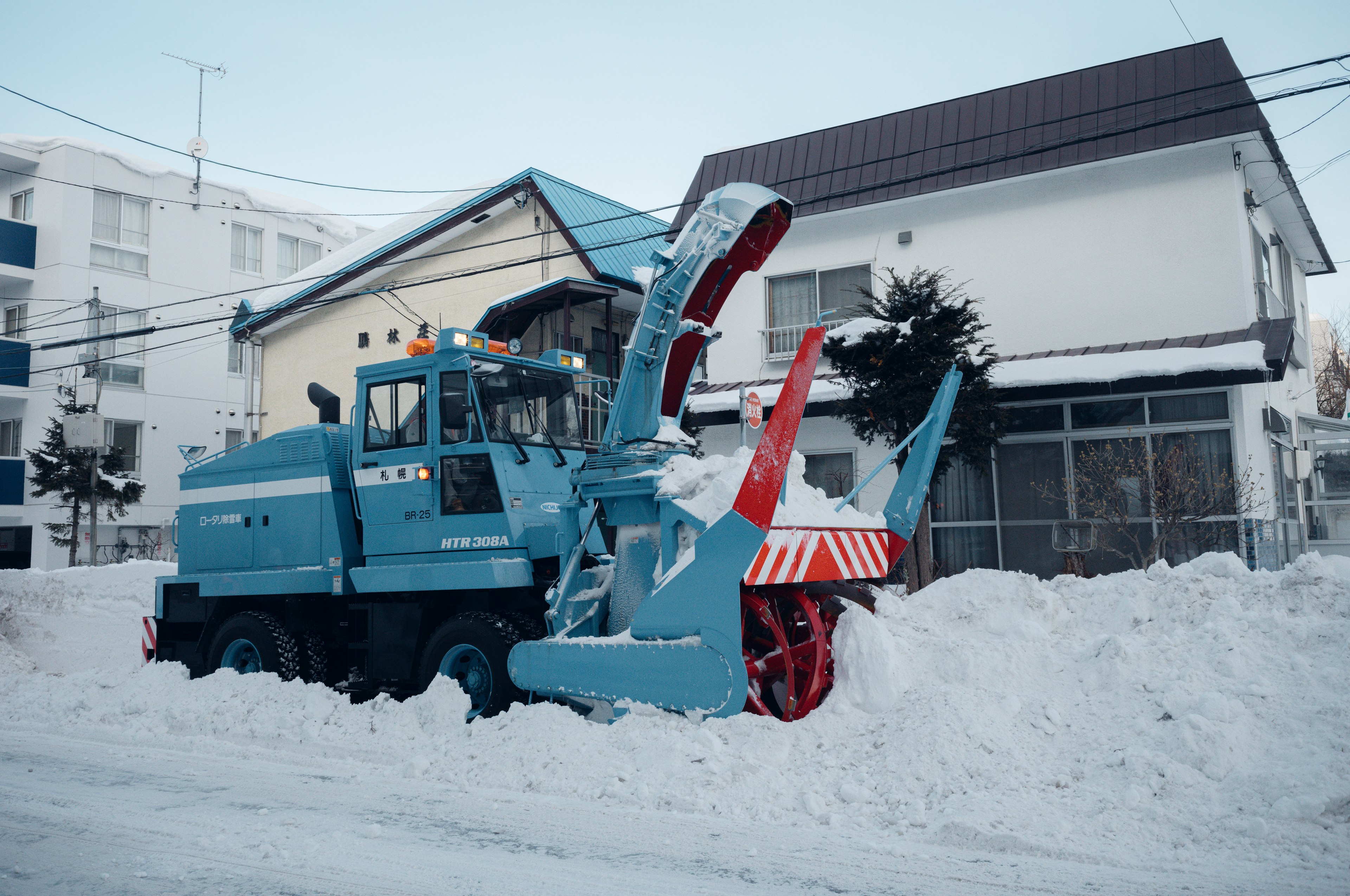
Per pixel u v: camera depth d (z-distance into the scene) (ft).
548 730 20.88
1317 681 17.58
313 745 24.02
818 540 22.72
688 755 18.88
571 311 70.85
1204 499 42.16
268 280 119.75
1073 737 17.93
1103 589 22.95
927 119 56.24
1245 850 13.88
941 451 43.32
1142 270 49.52
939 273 51.39
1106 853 14.10
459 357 26.12
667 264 24.45
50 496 98.89
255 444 31.37
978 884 13.17
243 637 29.86
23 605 60.03
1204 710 17.10
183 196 112.27
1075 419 47.96
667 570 22.00
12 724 28.30
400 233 83.46
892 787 17.08
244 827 17.12
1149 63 50.47
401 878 14.24
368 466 27.55
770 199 23.50
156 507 107.14
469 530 25.68
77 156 103.40
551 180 71.41
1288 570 21.01
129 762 22.94
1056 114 52.08
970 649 20.77
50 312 102.01
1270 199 54.65
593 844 15.62
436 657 25.05
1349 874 13.00
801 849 14.99
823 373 56.03
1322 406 123.75
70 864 15.20
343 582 28.27
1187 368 42.91
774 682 22.31
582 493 24.03
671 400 26.12
